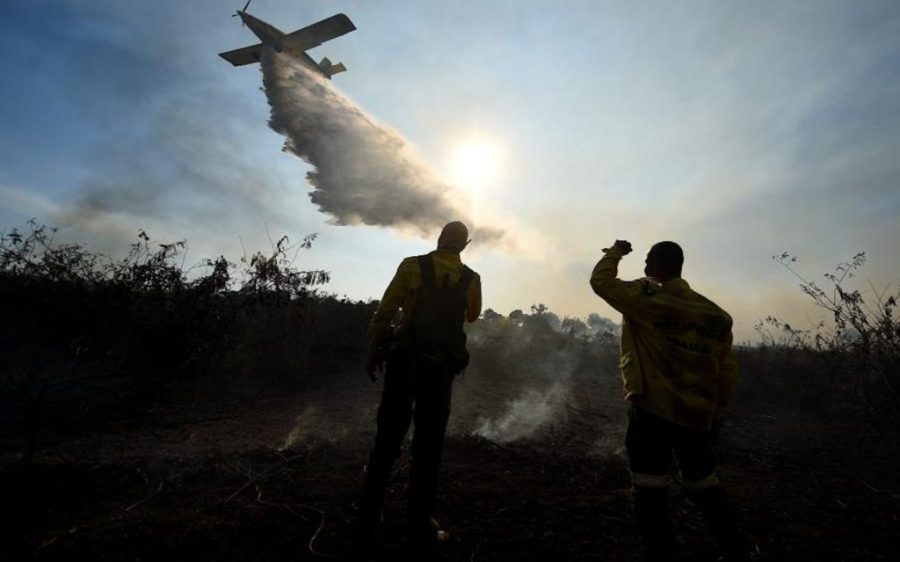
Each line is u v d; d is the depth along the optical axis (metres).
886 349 6.74
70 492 3.18
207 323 6.68
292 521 2.89
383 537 2.82
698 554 2.79
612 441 5.17
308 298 7.73
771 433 5.79
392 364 2.90
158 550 2.48
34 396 5.07
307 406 5.85
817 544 2.97
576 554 2.72
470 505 3.30
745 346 9.82
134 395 5.52
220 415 5.31
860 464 4.69
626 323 2.82
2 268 6.65
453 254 3.18
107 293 6.58
